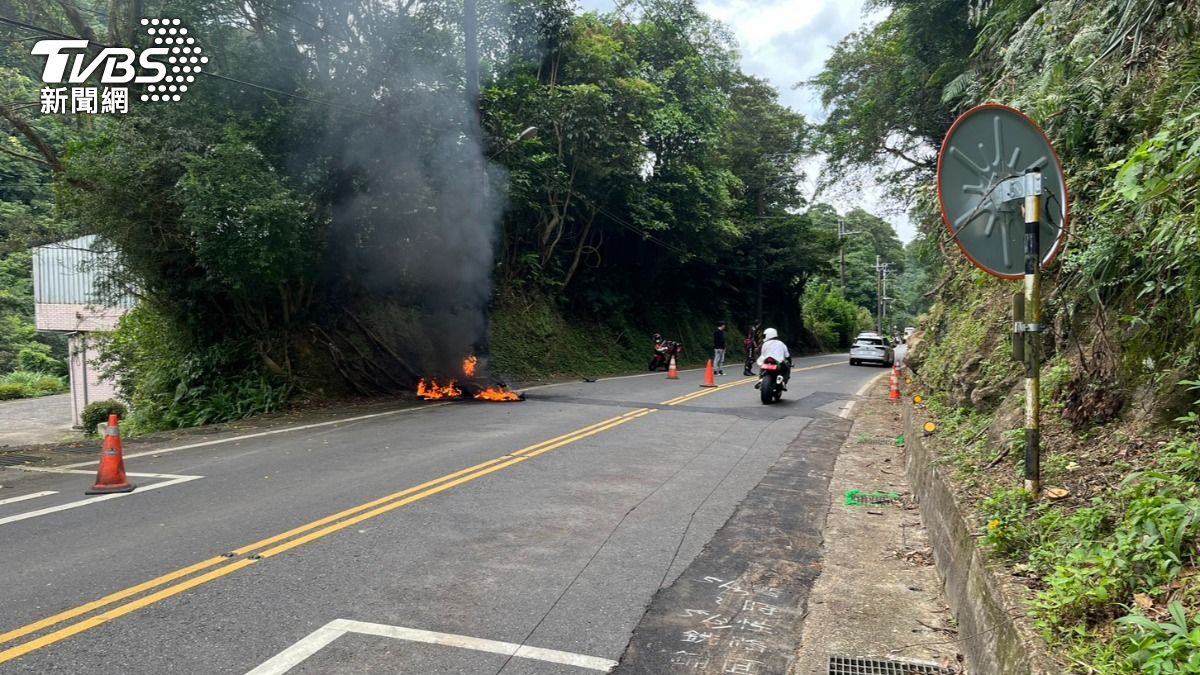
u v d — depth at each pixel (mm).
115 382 21203
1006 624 3004
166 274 14188
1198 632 2273
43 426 24672
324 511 6270
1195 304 3986
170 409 14578
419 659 3652
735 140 39094
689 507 6668
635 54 28266
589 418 12273
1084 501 3945
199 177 11875
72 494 6875
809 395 17125
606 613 4281
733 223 33375
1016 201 4102
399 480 7465
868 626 4164
